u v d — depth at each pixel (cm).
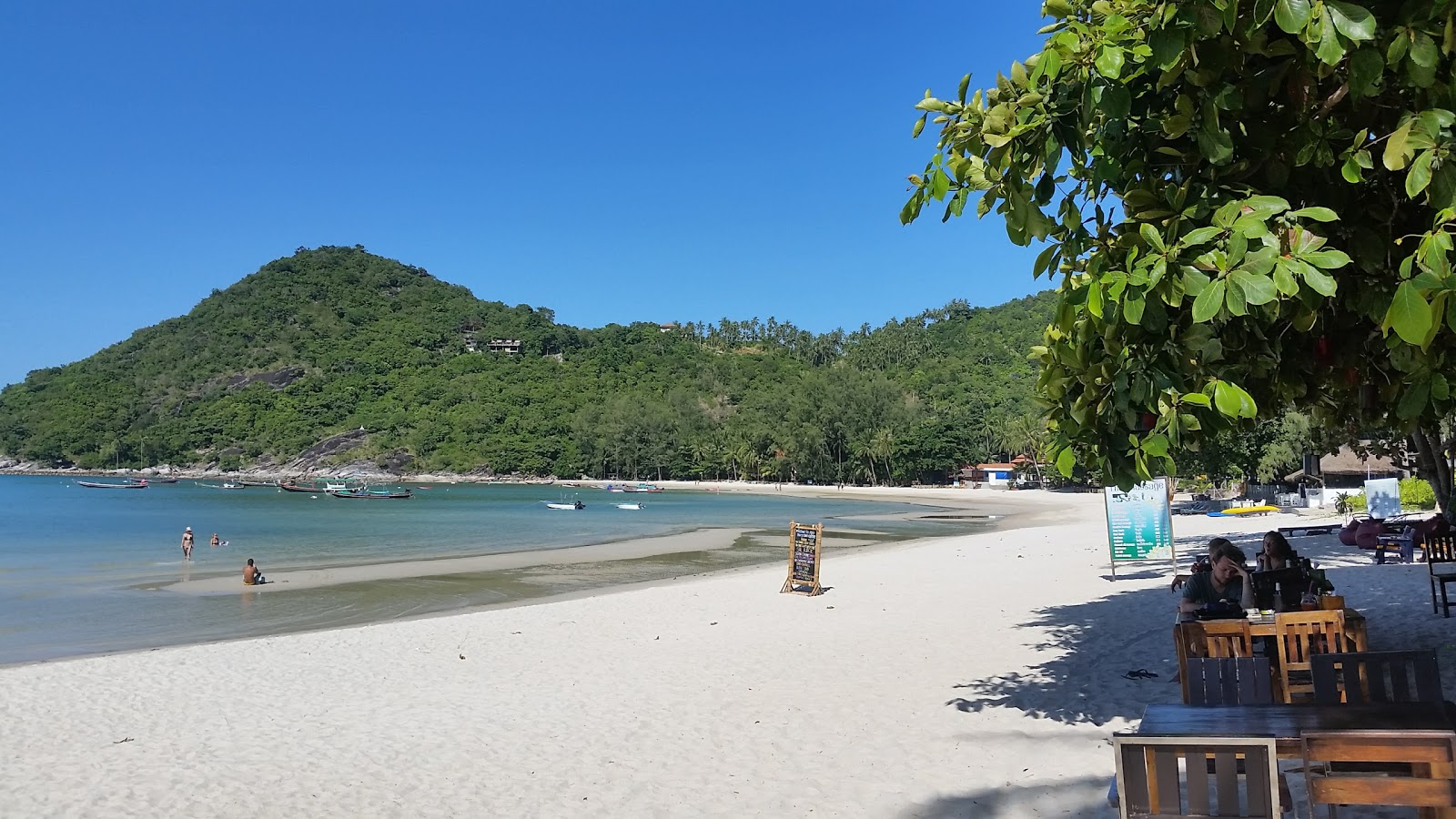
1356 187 437
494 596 2255
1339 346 471
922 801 602
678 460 17025
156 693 1073
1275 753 329
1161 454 440
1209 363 446
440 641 1409
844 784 647
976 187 514
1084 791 595
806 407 14650
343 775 730
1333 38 342
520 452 18212
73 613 2008
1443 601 1056
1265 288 337
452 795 670
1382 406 478
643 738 802
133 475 19050
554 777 703
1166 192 441
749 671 1074
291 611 2041
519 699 987
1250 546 2261
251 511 7838
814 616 1509
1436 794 308
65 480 17012
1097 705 812
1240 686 475
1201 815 338
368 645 1384
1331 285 333
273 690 1083
